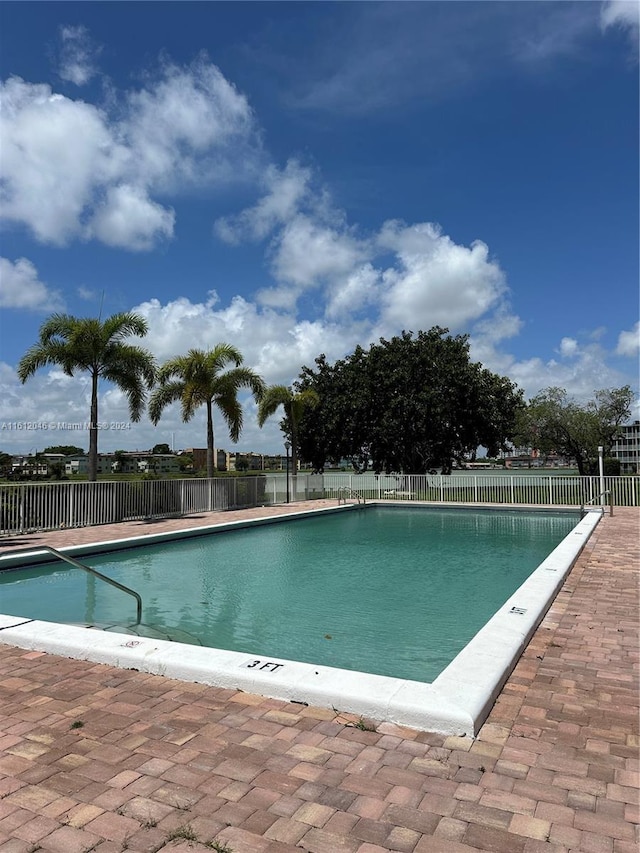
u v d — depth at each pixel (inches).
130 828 94.7
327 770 112.3
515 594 247.1
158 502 655.1
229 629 261.1
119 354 642.2
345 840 91.4
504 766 113.8
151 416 802.8
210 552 487.5
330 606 304.3
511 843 90.4
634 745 122.8
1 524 489.1
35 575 384.5
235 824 95.6
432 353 1147.3
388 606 305.0
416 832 93.3
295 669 155.5
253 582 366.9
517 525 684.7
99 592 336.8
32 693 152.6
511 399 1227.2
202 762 115.6
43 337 630.5
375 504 890.1
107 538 475.5
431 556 468.4
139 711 140.2
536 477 862.5
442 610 295.4
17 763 116.1
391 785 107.1
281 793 104.6
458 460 1258.0
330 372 1268.5
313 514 742.5
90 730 130.3
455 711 128.4
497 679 149.4
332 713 137.9
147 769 113.2
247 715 137.1
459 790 105.3
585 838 91.6
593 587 290.2
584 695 150.7
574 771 112.0
